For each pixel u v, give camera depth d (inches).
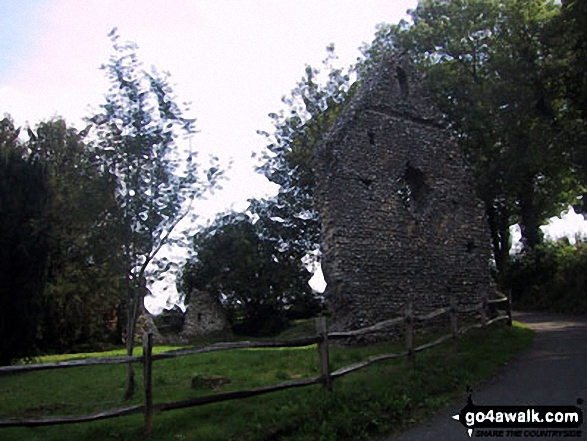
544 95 876.6
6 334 544.1
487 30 988.6
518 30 911.7
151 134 368.2
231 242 1214.9
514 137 930.1
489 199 1019.9
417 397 290.8
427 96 663.1
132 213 363.9
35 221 537.0
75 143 992.9
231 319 1221.1
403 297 556.4
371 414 260.2
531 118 904.3
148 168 371.9
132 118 369.4
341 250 531.5
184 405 237.5
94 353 812.0
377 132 596.7
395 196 586.9
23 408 323.6
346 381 311.0
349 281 526.0
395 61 647.1
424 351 408.8
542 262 1127.6
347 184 555.2
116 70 374.9
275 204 1279.5
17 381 462.0
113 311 1097.4
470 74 1015.0
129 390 340.8
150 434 231.8
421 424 259.0
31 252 559.5
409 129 626.2
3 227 547.8
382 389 293.1
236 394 248.7
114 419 262.2
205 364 481.4
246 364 450.6
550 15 898.7
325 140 593.9
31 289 559.8
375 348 466.0
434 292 581.3
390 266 557.6
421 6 1051.9
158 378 401.4
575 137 843.4
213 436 227.8
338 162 557.0
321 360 285.4
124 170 368.8
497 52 948.6
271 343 267.4
